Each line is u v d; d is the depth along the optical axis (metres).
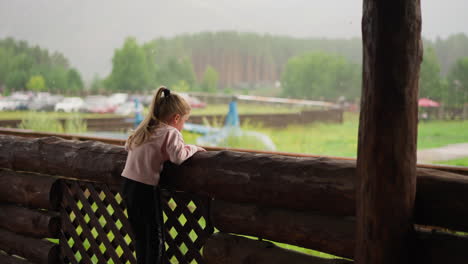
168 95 2.68
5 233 4.00
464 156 11.19
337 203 2.20
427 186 1.97
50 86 37.19
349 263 2.29
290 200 2.37
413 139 1.85
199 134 15.59
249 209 2.62
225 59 54.94
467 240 1.93
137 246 2.67
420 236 2.04
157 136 2.58
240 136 13.26
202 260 2.86
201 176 2.67
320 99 35.03
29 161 3.55
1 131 6.94
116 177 3.00
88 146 3.27
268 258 2.51
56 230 3.67
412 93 1.82
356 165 2.07
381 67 1.79
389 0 1.76
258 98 32.00
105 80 38.72
